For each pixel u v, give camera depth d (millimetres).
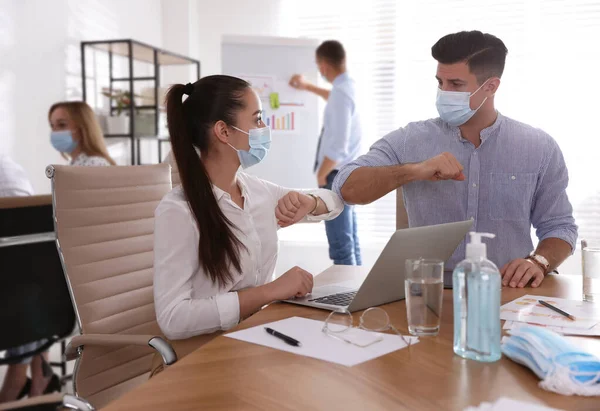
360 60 4562
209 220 1348
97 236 1492
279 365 887
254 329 1071
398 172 1651
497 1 4234
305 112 4305
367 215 4613
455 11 4336
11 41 3467
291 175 4344
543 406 741
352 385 810
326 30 4621
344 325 1107
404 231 1114
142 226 1617
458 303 929
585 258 1280
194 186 1355
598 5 4043
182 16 4785
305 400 760
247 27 4773
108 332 1481
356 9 4543
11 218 1873
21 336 1958
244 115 1431
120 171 1592
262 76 4250
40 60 3680
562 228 1762
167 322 1262
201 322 1250
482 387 803
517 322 1106
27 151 3613
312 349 959
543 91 4180
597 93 4082
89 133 3279
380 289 1222
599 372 797
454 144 1825
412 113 4500
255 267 1499
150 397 773
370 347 968
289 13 4684
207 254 1338
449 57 1685
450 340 1010
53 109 3279
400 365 887
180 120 1403
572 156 4137
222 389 797
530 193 1778
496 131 1795
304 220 1706
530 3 4164
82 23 4012
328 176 3930
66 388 2779
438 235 1222
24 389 2582
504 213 1794
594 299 1269
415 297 1034
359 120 3973
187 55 4793
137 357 1531
